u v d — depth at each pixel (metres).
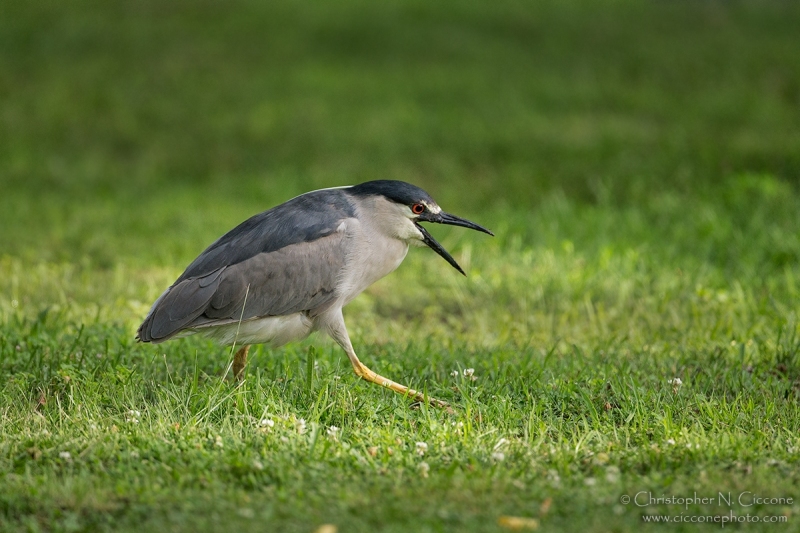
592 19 31.72
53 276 13.88
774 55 27.48
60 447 8.00
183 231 16.77
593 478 7.42
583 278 13.62
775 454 7.95
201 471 7.57
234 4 33.50
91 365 10.10
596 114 23.34
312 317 10.12
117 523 6.78
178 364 10.45
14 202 18.67
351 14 32.16
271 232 9.94
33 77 26.59
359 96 24.95
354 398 9.30
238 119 23.59
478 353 10.97
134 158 21.95
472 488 7.22
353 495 7.11
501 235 15.88
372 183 10.47
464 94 24.91
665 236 15.84
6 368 10.09
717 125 22.12
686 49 28.38
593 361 10.53
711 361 10.55
